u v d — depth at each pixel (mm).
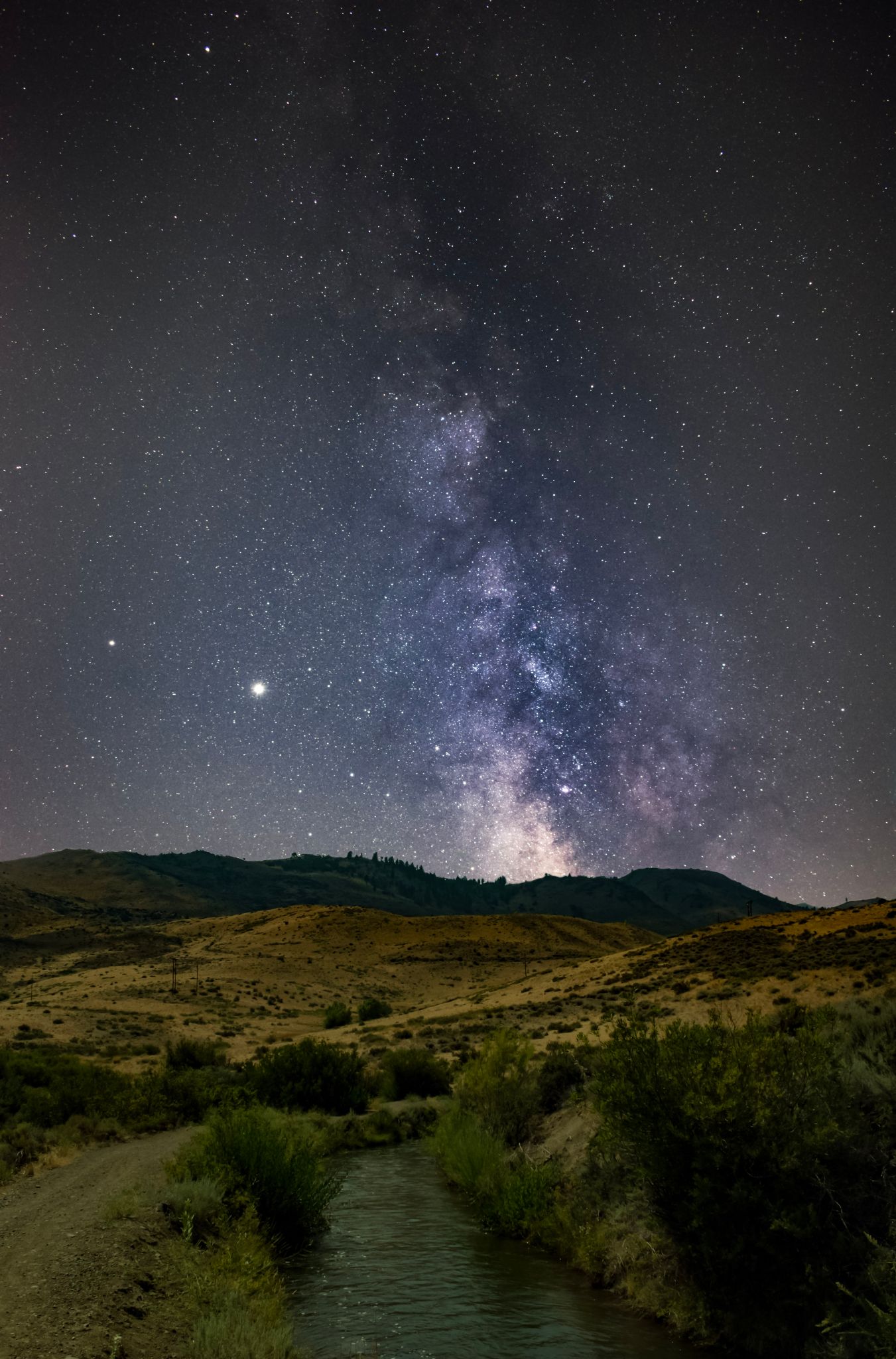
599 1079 10945
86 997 83375
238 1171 14242
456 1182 19109
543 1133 18906
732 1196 8992
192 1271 10039
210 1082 29906
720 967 59281
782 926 72125
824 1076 9445
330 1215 16453
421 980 115688
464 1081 21688
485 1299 10891
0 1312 8062
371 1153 25266
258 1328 8484
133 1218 11992
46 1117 24141
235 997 92438
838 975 45438
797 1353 8297
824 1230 8609
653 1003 50750
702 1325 9258
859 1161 8883
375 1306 10594
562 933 159875
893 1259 7805
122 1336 7828
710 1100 9445
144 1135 24625
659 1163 9906
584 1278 11867
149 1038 61438
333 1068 31328
